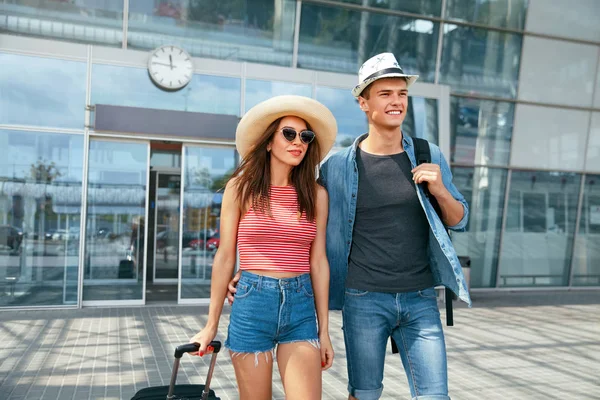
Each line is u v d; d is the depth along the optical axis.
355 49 10.79
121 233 8.97
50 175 8.63
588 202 13.24
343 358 5.96
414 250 2.46
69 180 8.70
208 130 9.24
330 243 2.61
